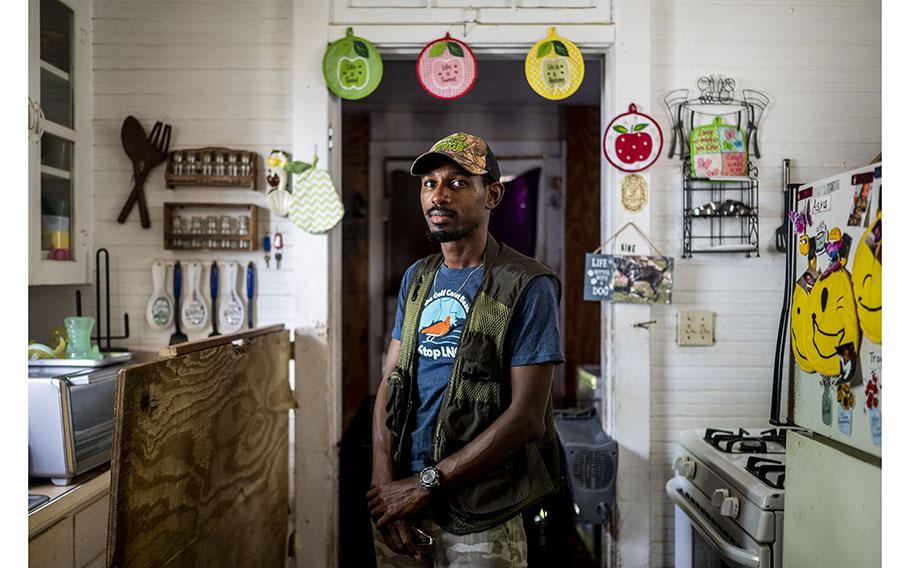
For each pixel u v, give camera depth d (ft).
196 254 6.85
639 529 6.66
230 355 4.99
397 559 4.56
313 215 6.67
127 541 3.53
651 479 6.82
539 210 12.52
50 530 4.31
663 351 6.85
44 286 6.84
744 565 4.50
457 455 4.01
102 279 6.83
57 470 4.58
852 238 3.35
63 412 4.58
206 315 6.81
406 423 4.40
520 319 4.18
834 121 6.84
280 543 6.30
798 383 3.95
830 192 3.60
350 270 12.33
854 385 3.33
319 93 6.69
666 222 6.85
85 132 6.68
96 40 6.82
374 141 12.53
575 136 12.19
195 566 4.38
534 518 7.00
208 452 4.58
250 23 6.88
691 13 6.84
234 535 5.08
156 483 3.84
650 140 6.66
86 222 6.69
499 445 3.95
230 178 6.69
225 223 6.80
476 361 4.07
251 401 5.46
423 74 6.69
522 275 4.24
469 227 4.34
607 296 6.66
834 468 3.50
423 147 12.50
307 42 6.67
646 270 6.63
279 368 6.26
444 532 4.20
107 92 6.83
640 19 6.68
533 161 12.52
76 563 4.60
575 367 12.20
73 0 6.47
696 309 6.84
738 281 6.85
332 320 6.87
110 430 5.10
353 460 6.96
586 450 6.56
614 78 6.75
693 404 6.84
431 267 4.77
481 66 10.00
